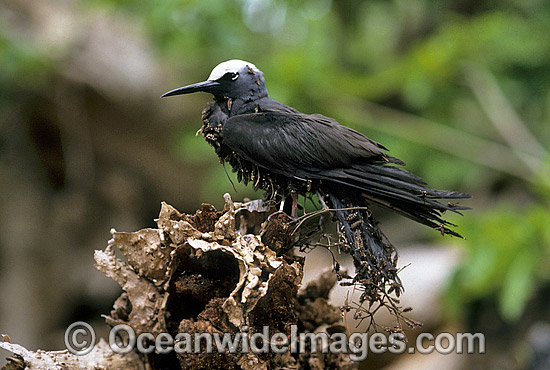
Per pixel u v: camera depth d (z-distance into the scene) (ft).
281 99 39.22
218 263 14.58
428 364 37.83
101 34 50.75
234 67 17.85
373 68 54.08
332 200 16.55
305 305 16.10
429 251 46.21
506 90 47.67
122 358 14.80
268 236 15.06
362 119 43.39
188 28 43.98
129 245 14.66
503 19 45.29
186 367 13.80
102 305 52.85
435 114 46.65
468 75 44.70
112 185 53.11
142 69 50.55
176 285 14.55
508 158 45.01
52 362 14.24
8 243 50.37
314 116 17.58
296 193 17.01
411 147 44.75
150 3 45.39
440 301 38.47
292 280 14.07
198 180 53.01
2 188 50.83
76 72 49.32
